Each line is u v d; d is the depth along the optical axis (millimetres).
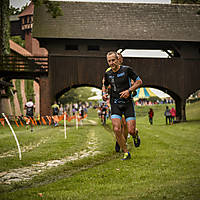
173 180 4602
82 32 32156
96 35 31875
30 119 19594
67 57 31719
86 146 10430
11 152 9328
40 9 34344
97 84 31828
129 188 4137
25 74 31828
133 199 3432
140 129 18906
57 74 31625
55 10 32812
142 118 45500
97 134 16000
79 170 6117
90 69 31828
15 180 5367
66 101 88000
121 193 3836
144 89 54844
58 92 31500
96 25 33406
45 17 33438
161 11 36844
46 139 13320
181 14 36812
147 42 33156
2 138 13211
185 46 33312
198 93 69375
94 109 79062
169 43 33625
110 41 32312
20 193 4125
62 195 3842
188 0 46312
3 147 10312
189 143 10711
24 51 65562
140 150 8734
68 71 31688
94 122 34375
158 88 34469
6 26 37656
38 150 9242
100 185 4449
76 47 34562
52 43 31781
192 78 33062
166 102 70188
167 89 32875
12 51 51062
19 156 7664
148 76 32344
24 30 84250
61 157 7992
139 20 35000
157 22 35062
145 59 32312
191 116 39812
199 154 7793
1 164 6871
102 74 31938
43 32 31562
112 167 6098
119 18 34844
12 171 6195
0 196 3975
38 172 6078
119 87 6844
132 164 6359
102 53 32094
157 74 32469
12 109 45312
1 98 37938
